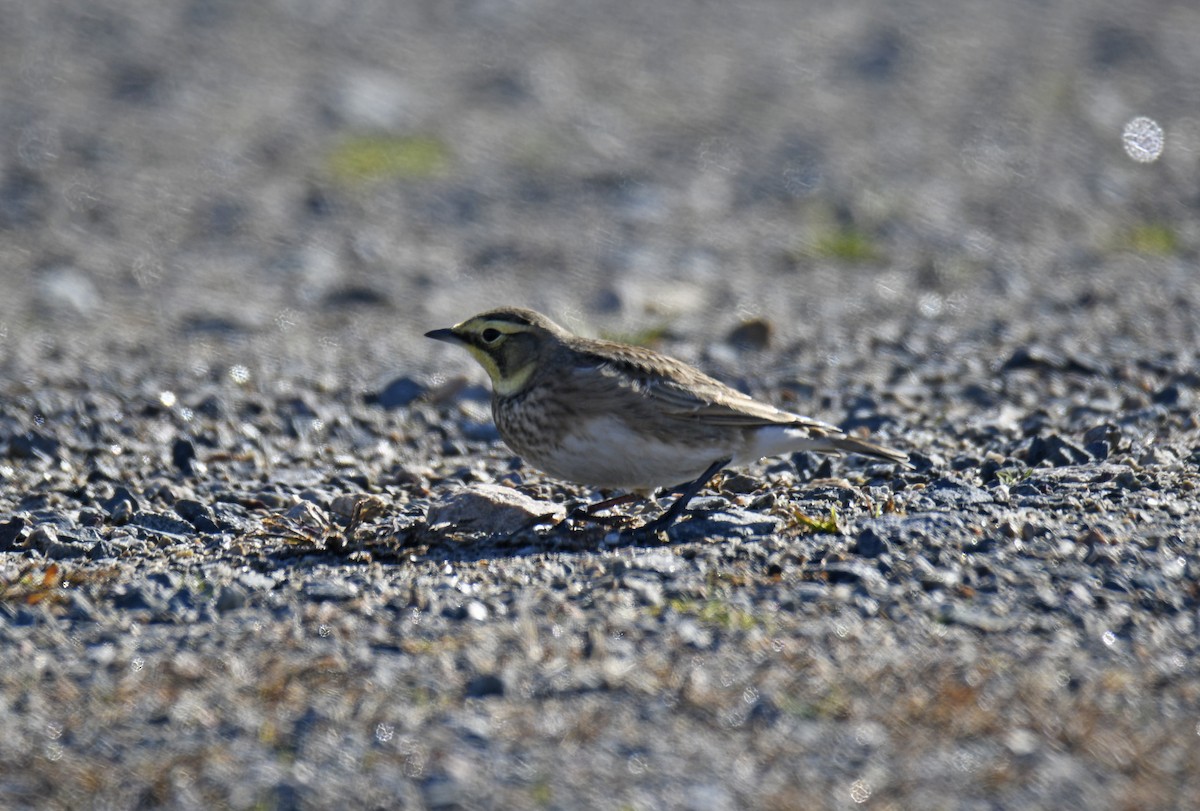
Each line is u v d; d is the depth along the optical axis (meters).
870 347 18.83
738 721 7.69
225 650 8.80
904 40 39.97
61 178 28.73
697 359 18.58
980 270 24.47
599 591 9.47
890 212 28.17
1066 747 7.34
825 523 10.48
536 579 9.77
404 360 19.25
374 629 9.04
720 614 9.02
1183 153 32.34
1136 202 29.03
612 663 8.39
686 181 30.11
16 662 8.72
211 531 11.62
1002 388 15.97
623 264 25.20
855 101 35.66
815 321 21.19
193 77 34.50
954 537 10.11
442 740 7.58
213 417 15.95
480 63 36.97
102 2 39.25
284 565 10.38
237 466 13.98
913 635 8.67
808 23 41.59
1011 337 18.88
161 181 28.91
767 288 23.67
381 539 10.67
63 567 10.48
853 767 7.23
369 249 25.94
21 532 11.30
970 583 9.42
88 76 34.22
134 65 34.97
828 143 32.53
